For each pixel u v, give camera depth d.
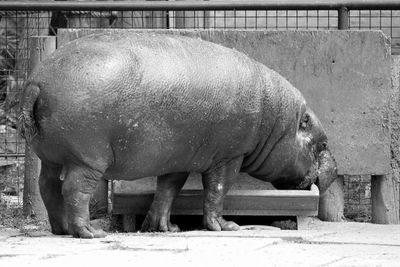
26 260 8.15
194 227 12.37
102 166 9.99
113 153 10.12
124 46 10.17
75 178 9.95
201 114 10.57
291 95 11.67
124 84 9.88
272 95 11.35
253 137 11.30
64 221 10.62
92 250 8.85
